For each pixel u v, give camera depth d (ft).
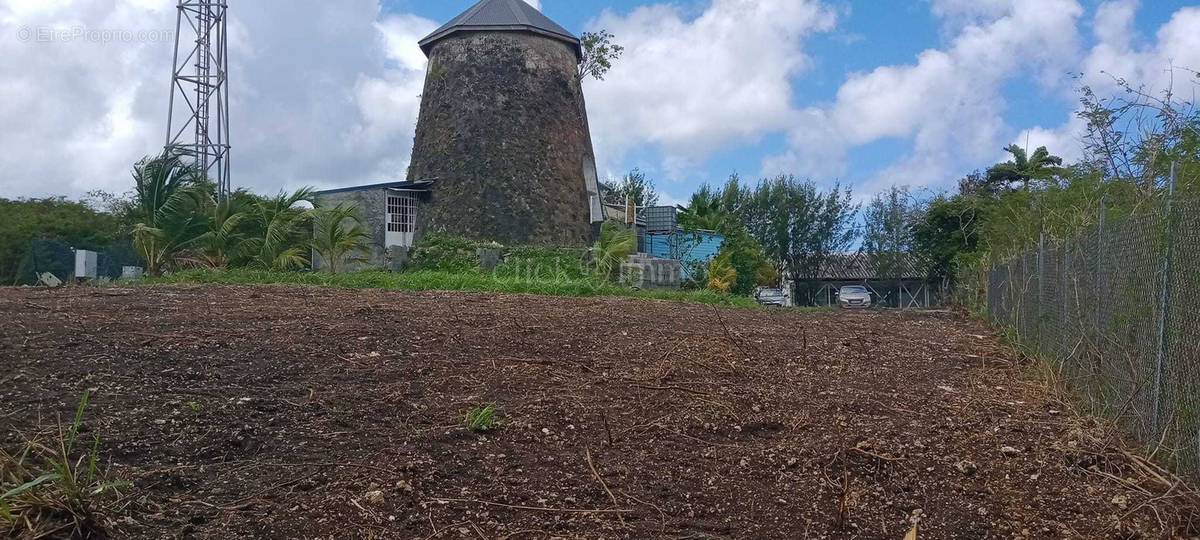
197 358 18.16
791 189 139.85
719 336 26.89
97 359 17.28
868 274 136.36
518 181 79.61
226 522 10.36
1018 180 87.20
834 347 26.76
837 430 16.17
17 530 9.25
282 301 30.76
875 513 12.32
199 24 74.43
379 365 18.97
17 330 20.16
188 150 65.46
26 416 13.14
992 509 12.64
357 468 12.37
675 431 15.53
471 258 68.28
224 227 57.26
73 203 83.97
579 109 88.17
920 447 15.29
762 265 113.09
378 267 69.21
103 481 10.82
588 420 15.87
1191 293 13.30
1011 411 18.71
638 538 11.05
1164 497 12.75
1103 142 28.73
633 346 23.84
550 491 12.32
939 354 26.96
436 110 82.84
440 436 14.15
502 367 19.80
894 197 128.16
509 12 84.64
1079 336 20.44
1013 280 32.55
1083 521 12.28
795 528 11.68
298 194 61.52
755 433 15.85
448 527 10.90
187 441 12.79
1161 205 15.26
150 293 32.07
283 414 14.56
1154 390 14.83
